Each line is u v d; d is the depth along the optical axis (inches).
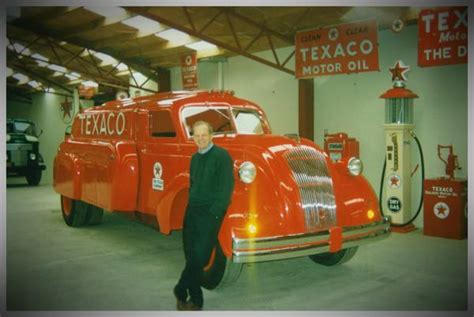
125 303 148.3
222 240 142.6
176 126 187.8
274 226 145.1
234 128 201.6
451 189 233.6
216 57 387.5
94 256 204.5
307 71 285.4
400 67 250.4
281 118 347.6
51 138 672.4
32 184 489.1
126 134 217.9
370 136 287.4
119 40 391.5
